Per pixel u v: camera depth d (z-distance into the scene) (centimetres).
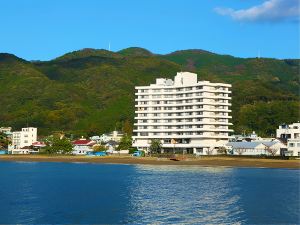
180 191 10156
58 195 9606
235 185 11219
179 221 6944
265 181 12144
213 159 19925
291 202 8606
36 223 6794
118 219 7062
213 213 7538
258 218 7156
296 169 16562
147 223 6806
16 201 8750
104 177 13612
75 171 16188
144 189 10569
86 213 7525
